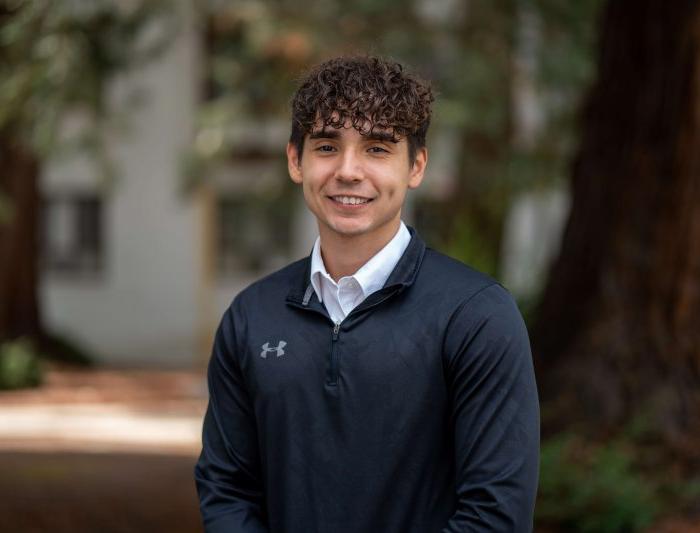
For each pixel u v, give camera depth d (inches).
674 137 261.7
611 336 266.5
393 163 85.3
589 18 521.3
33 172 697.6
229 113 741.3
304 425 83.9
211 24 815.7
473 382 82.0
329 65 86.7
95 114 489.7
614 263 270.4
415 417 82.2
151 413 543.2
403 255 85.7
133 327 920.9
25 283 716.0
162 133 899.4
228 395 89.9
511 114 649.0
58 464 354.3
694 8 258.8
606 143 281.4
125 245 918.4
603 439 256.8
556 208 841.5
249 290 91.1
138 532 263.3
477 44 615.5
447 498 83.6
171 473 339.0
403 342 82.7
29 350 636.7
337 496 82.6
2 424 486.3
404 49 621.0
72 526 267.3
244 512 87.9
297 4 681.0
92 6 364.5
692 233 259.1
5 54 354.9
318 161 85.7
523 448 81.2
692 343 258.8
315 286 86.6
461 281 84.7
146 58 473.1
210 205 906.7
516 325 83.4
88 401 584.4
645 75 270.8
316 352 84.2
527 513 80.7
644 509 228.4
